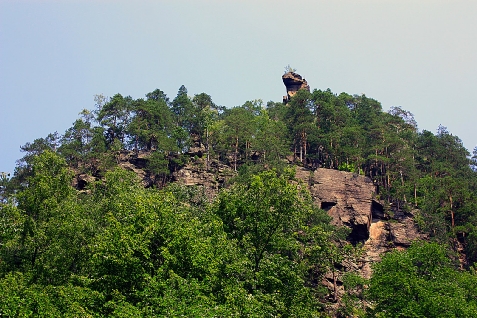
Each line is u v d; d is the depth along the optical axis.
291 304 36.22
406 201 87.06
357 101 123.44
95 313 29.78
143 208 35.94
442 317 39.22
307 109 100.75
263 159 91.00
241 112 111.38
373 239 79.44
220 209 42.94
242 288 33.25
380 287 44.19
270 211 40.69
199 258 33.38
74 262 42.09
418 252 47.31
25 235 42.06
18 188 75.94
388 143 93.00
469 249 73.44
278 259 38.75
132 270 32.66
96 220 46.00
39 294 31.50
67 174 48.69
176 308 28.56
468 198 80.12
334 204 82.81
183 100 116.25
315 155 99.88
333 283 64.88
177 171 92.19
